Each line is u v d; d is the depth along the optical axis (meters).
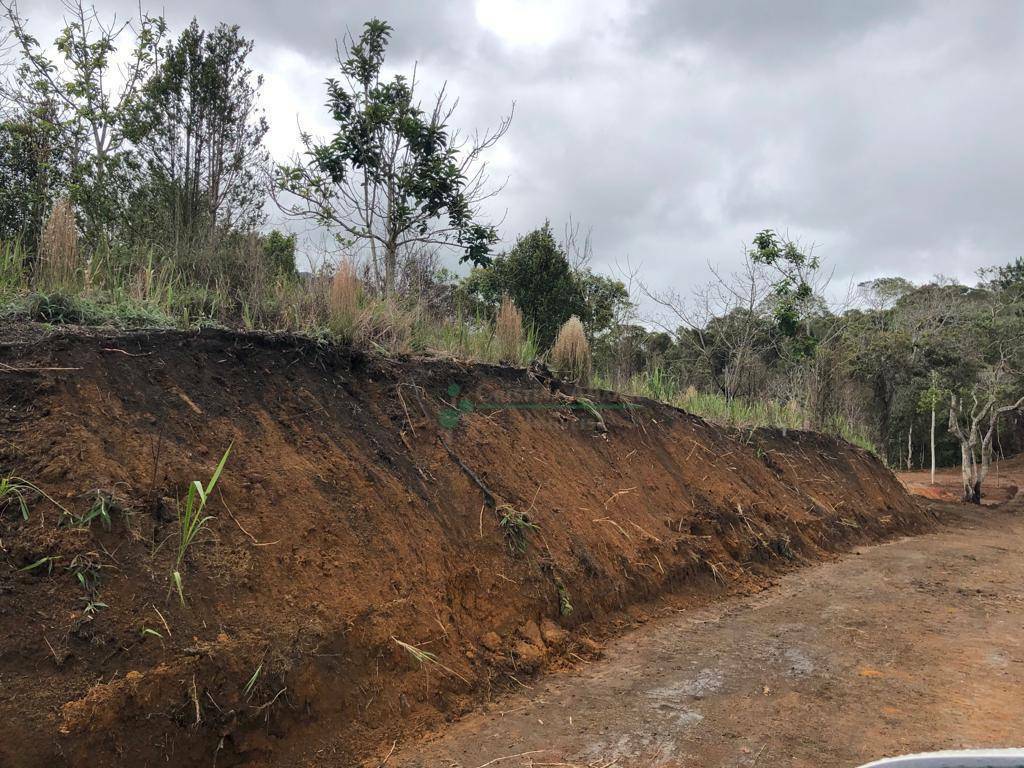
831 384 17.53
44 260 5.69
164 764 3.22
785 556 9.77
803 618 7.15
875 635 6.60
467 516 6.03
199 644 3.61
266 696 3.68
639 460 9.30
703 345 17.64
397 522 5.34
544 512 6.81
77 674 3.19
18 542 3.47
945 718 4.67
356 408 6.14
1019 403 19.50
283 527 4.55
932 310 25.02
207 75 10.03
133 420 4.44
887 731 4.45
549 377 9.30
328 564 4.59
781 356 18.55
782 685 5.23
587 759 3.99
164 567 3.81
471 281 14.41
